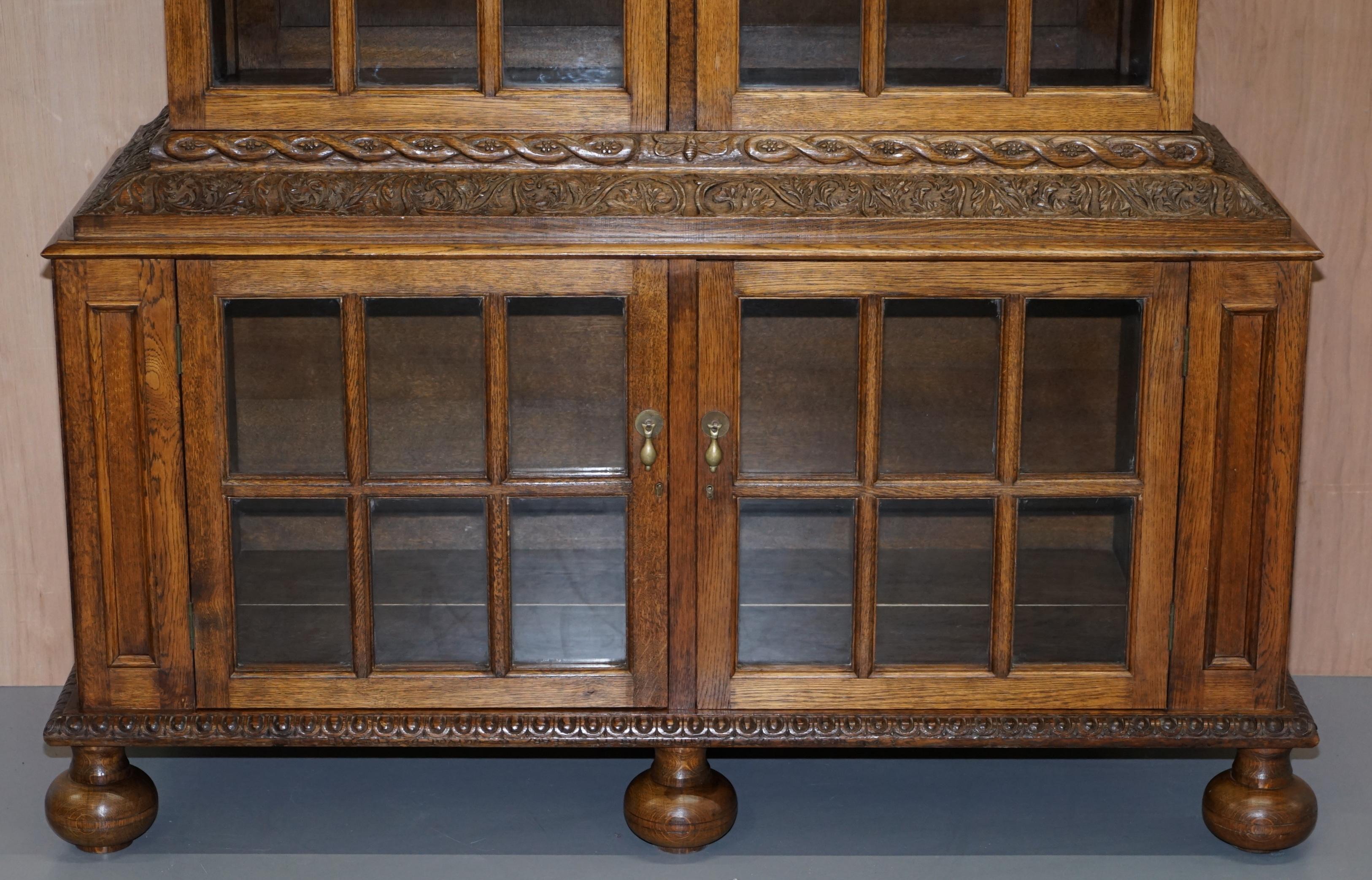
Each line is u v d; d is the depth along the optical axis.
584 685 1.66
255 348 1.58
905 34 1.58
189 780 1.93
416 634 1.66
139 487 1.60
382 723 1.66
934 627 1.66
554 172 1.57
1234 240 1.55
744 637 1.66
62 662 2.22
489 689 1.66
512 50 1.58
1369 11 2.05
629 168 1.57
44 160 2.07
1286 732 1.66
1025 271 1.56
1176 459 1.60
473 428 1.61
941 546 1.65
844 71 1.59
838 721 1.66
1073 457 1.62
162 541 1.61
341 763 1.99
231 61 1.58
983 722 1.66
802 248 1.53
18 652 2.22
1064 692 1.66
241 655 1.66
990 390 1.60
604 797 1.89
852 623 1.65
